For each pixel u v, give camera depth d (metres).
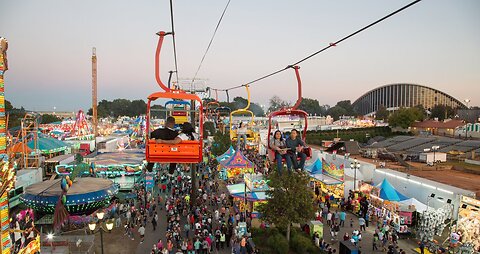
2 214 11.11
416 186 28.12
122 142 54.94
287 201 20.80
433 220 22.75
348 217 27.88
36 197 22.91
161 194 32.88
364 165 35.28
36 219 23.92
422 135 85.12
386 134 95.62
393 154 58.12
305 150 9.38
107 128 78.25
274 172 21.80
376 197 26.95
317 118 100.00
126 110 179.88
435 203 25.94
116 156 38.88
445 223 24.58
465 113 123.12
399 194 26.81
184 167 44.97
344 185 31.02
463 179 41.44
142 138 70.94
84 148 49.16
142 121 72.00
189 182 34.69
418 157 57.44
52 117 103.38
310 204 21.66
